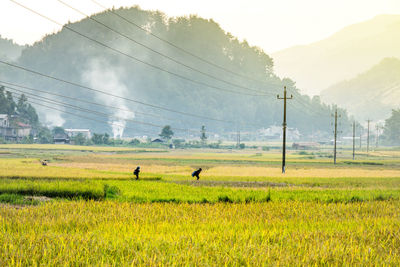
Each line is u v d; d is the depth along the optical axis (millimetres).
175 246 20500
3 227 24812
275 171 104562
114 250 19656
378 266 18750
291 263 18812
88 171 76750
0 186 46562
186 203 39281
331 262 19172
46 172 69500
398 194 51469
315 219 31312
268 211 35000
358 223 29438
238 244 21484
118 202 39219
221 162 150125
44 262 17594
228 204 40406
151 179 72062
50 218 29125
